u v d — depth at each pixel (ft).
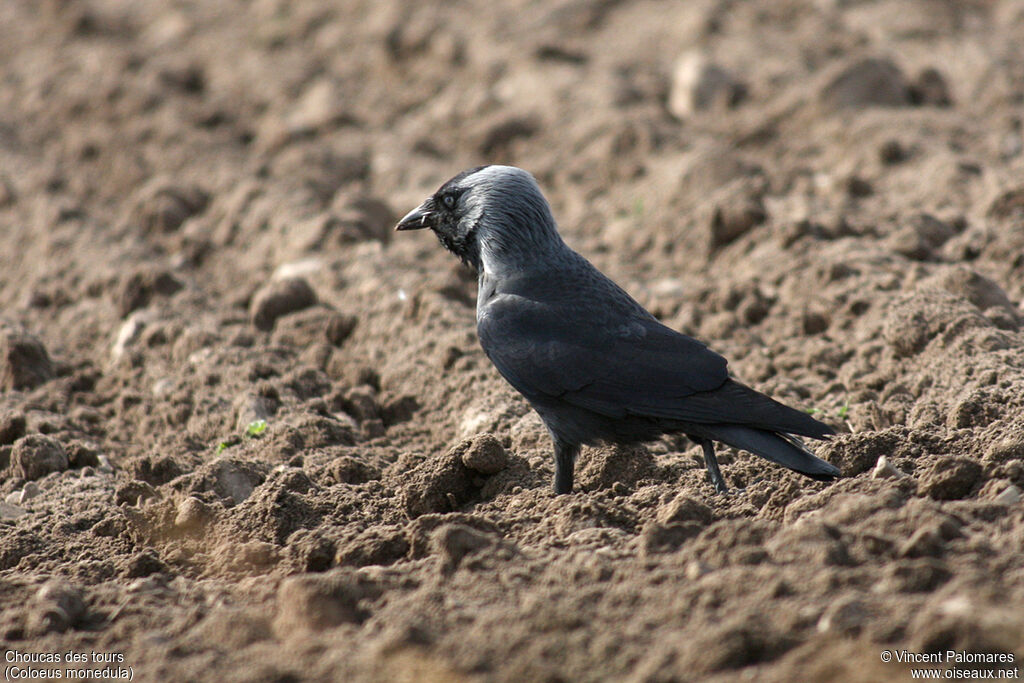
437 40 93.71
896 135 66.74
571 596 24.49
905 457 33.22
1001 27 87.66
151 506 33.55
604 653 22.02
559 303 34.60
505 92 83.82
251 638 24.67
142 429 44.98
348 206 64.08
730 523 26.30
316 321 51.85
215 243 65.00
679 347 33.04
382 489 35.68
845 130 69.05
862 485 30.12
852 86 72.02
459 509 35.04
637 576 25.49
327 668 22.40
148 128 81.41
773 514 30.22
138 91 87.45
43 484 38.40
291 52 98.94
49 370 49.75
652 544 27.09
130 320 52.65
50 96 90.58
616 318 34.12
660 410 32.19
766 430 31.12
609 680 21.30
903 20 88.12
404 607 24.79
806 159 68.08
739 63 81.61
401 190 70.85
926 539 24.41
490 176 36.99
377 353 49.21
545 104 79.71
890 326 42.83
